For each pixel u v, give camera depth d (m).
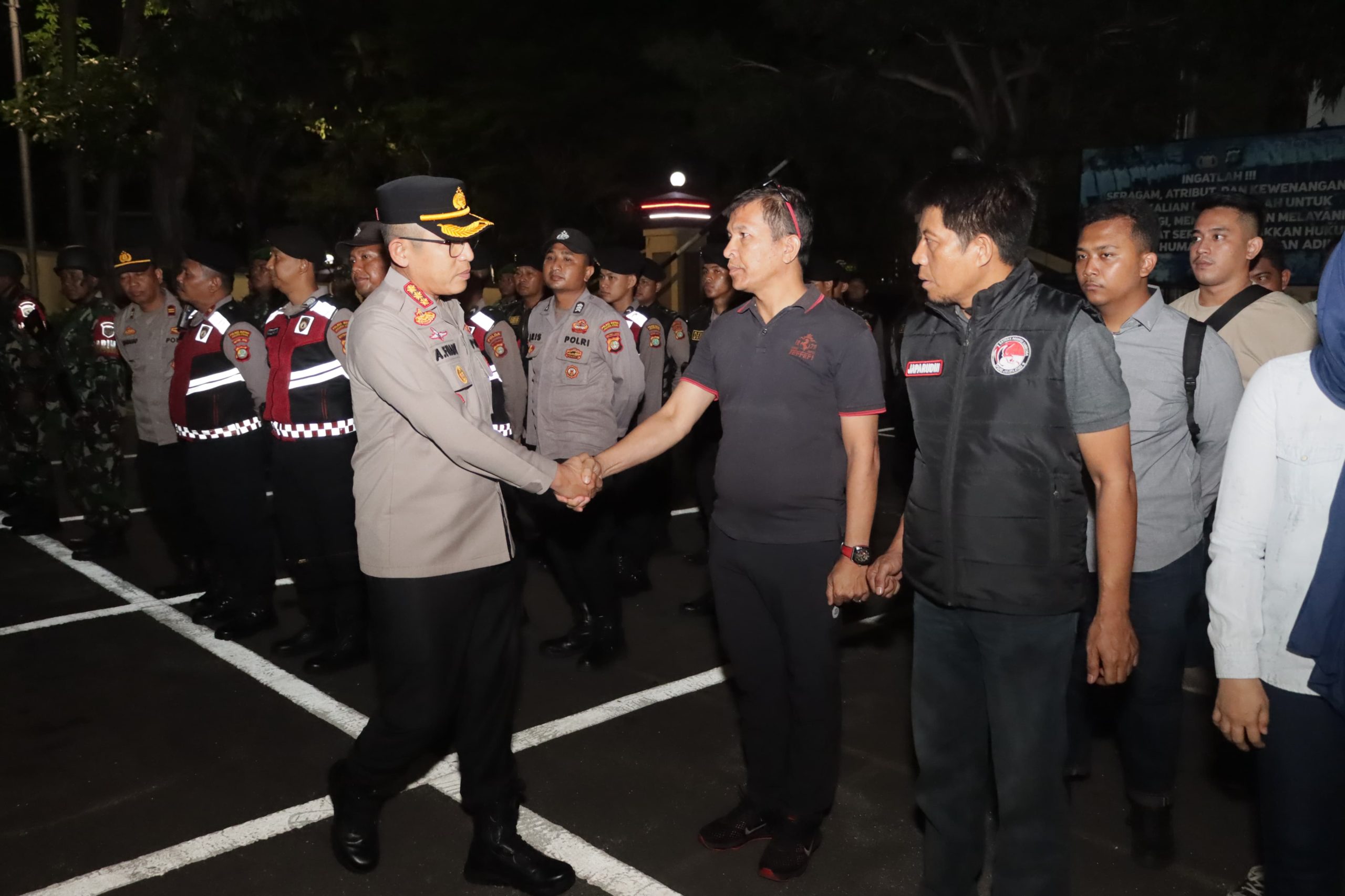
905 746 3.87
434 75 22.14
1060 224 15.23
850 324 2.82
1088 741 3.43
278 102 20.41
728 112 15.34
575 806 3.45
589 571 4.60
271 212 25.69
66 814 3.41
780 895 2.96
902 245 16.92
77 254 6.27
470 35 21.20
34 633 5.09
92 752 3.85
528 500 4.62
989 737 2.64
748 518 2.93
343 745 3.90
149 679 4.52
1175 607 2.97
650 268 6.57
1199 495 3.06
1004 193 2.31
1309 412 2.00
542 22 21.00
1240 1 12.39
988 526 2.37
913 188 2.44
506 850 2.98
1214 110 13.68
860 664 4.71
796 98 15.16
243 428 4.84
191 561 5.70
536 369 4.73
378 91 22.22
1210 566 2.14
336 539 4.50
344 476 4.46
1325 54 12.14
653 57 15.73
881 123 15.38
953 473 2.41
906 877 3.04
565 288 4.64
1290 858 2.10
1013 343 2.32
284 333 4.43
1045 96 15.73
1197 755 3.75
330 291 4.97
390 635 2.83
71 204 18.94
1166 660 2.99
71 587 5.81
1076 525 2.36
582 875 3.06
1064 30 13.37
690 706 4.25
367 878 3.05
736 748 3.88
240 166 23.80
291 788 3.58
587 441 4.62
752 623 3.04
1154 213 3.02
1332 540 1.96
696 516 7.64
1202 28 12.85
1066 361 2.28
